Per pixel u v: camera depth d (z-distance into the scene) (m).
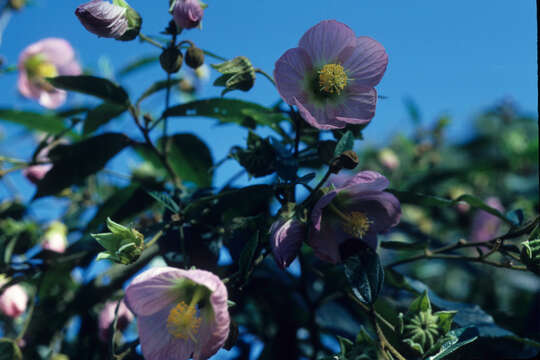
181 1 0.66
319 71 0.66
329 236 0.64
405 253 0.82
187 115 0.72
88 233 0.74
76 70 0.88
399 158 1.07
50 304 0.75
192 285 0.63
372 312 0.62
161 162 0.75
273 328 0.79
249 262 0.62
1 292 0.71
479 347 0.68
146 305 0.62
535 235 0.64
